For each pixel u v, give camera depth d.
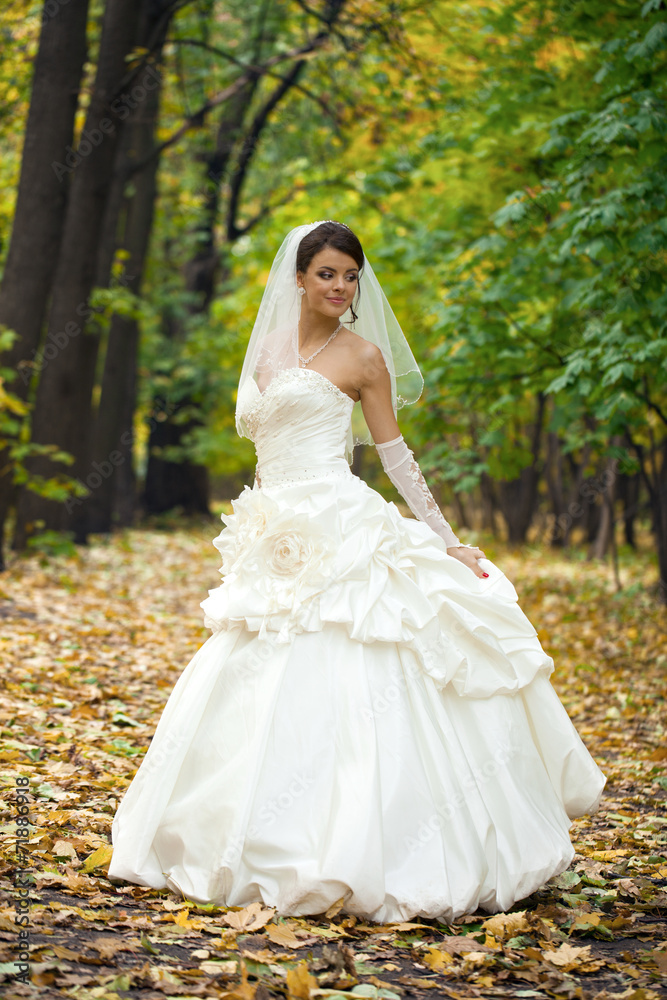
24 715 4.54
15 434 10.18
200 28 13.45
